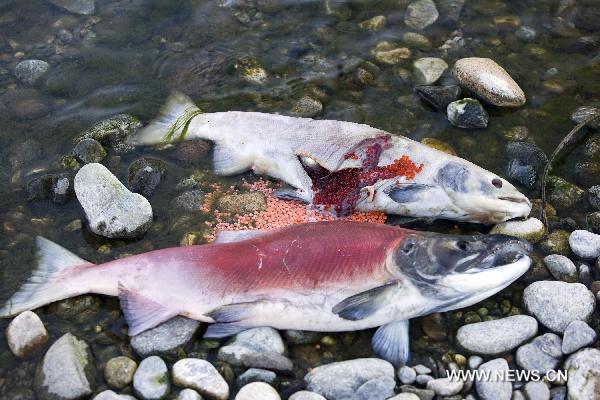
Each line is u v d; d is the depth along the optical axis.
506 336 1.19
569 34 1.61
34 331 1.18
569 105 1.49
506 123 1.46
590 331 1.18
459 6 1.65
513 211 1.29
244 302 1.18
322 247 1.19
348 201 1.34
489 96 1.48
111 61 1.55
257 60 1.56
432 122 1.47
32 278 1.21
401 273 1.19
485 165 1.41
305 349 1.20
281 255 1.19
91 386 1.14
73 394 1.13
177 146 1.42
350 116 1.47
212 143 1.43
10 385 1.15
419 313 1.20
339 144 1.37
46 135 1.44
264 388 1.13
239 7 1.64
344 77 1.53
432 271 1.18
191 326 1.19
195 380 1.13
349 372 1.15
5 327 1.20
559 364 1.17
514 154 1.41
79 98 1.49
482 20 1.63
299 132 1.39
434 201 1.32
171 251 1.21
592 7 1.64
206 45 1.58
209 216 1.34
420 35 1.60
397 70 1.54
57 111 1.47
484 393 1.14
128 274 1.20
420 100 1.50
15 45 1.57
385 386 1.13
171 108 1.45
